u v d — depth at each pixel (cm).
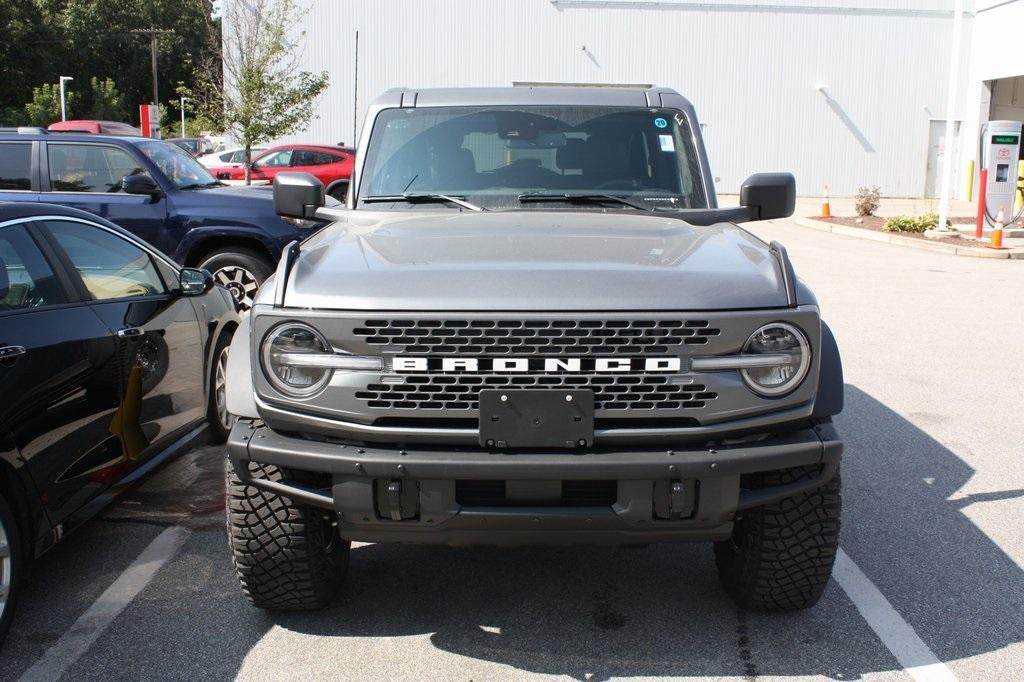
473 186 468
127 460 459
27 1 6981
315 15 3195
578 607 397
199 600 404
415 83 3256
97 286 457
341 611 393
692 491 318
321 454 318
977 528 483
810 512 352
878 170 3419
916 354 886
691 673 345
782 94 3353
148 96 8525
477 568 436
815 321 322
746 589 378
